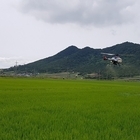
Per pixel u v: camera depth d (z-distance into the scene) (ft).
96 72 550.36
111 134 22.33
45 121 27.66
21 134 21.66
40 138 20.15
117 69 505.66
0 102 48.26
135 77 456.86
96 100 55.93
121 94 82.23
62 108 39.40
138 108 41.52
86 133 22.04
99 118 31.01
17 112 34.45
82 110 37.58
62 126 25.03
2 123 26.16
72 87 128.26
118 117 31.45
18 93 75.00
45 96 65.41
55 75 601.21
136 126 25.64
